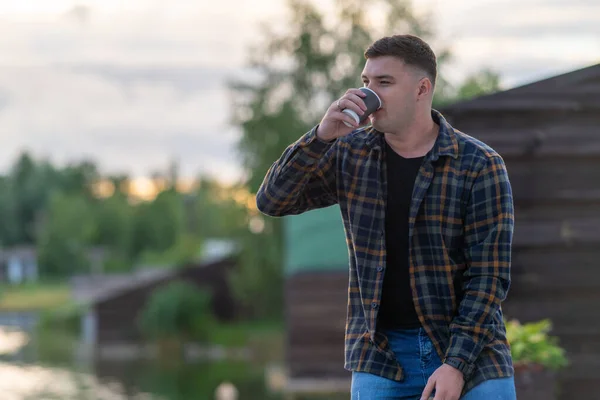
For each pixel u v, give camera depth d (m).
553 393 7.37
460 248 3.76
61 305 102.94
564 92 8.49
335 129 3.73
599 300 8.63
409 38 3.76
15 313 99.12
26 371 46.03
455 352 3.63
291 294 24.12
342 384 23.70
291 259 24.22
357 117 3.68
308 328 24.09
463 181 3.73
